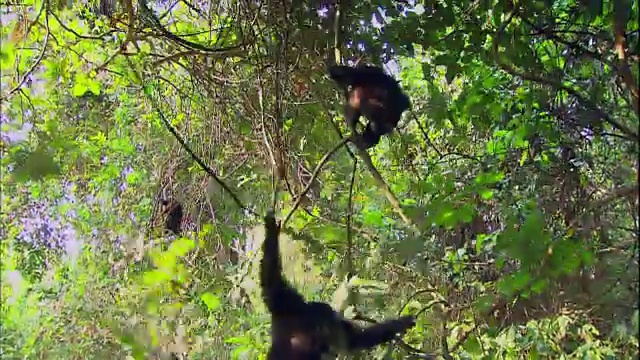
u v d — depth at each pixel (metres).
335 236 5.35
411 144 5.43
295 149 5.38
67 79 6.31
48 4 5.07
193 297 5.82
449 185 4.35
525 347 4.28
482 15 4.35
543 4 3.84
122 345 5.89
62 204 8.92
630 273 3.21
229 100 5.38
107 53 6.49
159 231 7.10
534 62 3.99
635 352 3.64
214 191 6.29
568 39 4.15
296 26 4.63
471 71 4.45
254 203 5.95
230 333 5.77
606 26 3.84
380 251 5.04
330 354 3.87
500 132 4.46
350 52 4.55
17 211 9.25
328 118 5.08
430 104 4.62
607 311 3.70
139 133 8.00
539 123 3.97
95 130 8.20
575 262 3.50
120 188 8.52
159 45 6.36
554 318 4.09
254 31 4.79
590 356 3.71
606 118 3.20
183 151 6.72
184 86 6.58
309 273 5.24
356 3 4.46
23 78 5.08
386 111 4.06
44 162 4.14
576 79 3.99
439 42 4.36
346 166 5.61
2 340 9.27
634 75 3.31
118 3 5.34
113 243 8.41
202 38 6.04
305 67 4.78
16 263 9.35
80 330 7.86
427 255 5.01
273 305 3.98
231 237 6.30
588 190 3.94
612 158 3.73
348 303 4.15
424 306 4.67
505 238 3.78
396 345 4.29
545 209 4.09
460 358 4.66
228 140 5.86
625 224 3.55
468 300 4.87
